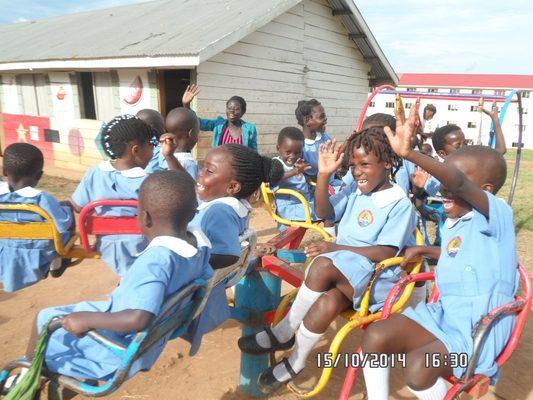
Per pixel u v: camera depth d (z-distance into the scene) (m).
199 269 2.01
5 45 14.60
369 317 2.33
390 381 3.26
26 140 11.48
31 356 1.96
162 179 1.93
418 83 44.94
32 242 2.95
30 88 12.68
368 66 13.05
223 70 8.84
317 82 11.34
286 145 4.84
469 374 2.00
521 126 4.61
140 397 2.97
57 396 1.86
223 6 11.02
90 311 1.84
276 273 2.80
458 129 4.31
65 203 3.24
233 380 3.17
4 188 2.96
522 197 10.36
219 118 6.69
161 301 1.74
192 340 2.28
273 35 9.77
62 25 15.56
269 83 9.92
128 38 10.16
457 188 2.01
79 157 10.47
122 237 3.07
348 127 12.86
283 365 2.53
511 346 2.09
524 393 3.20
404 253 2.65
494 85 41.59
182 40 8.57
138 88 9.56
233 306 2.94
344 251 2.54
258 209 8.45
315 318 2.46
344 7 10.93
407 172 4.06
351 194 2.89
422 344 2.11
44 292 4.48
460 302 2.17
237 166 2.44
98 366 1.85
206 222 2.34
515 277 2.19
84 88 11.18
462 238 2.21
